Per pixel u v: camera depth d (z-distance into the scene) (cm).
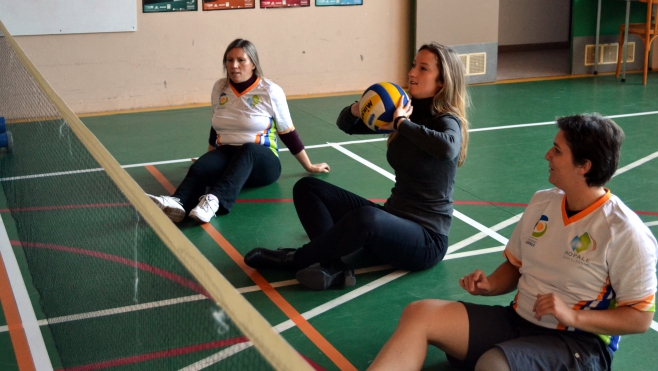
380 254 341
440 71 337
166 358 229
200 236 422
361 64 936
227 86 499
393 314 326
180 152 636
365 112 346
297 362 119
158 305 262
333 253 336
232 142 492
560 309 220
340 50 920
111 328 264
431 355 289
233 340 219
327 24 903
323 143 658
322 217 372
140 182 543
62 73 796
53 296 320
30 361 298
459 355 253
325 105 845
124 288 293
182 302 255
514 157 600
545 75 1020
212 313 241
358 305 335
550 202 248
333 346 299
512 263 266
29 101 576
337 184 528
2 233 439
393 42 945
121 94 827
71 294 302
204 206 435
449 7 933
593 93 880
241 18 859
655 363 281
